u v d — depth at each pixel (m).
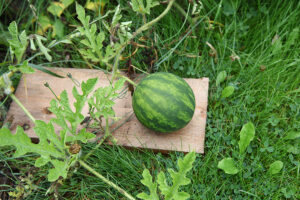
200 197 0.89
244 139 0.92
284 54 1.11
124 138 0.94
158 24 1.14
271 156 0.95
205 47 1.12
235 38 1.15
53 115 0.98
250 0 1.18
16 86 1.08
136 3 0.87
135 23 1.14
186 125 0.92
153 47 1.01
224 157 0.96
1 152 0.96
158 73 0.86
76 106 0.82
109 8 1.16
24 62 0.86
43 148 0.77
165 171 0.95
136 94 0.84
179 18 1.15
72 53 1.16
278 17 1.16
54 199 0.93
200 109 0.97
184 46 1.08
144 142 0.93
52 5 1.12
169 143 0.92
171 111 0.82
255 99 1.05
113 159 0.95
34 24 1.17
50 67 1.06
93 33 0.89
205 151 0.98
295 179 0.92
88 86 0.81
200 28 1.14
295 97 1.04
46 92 1.01
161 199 0.90
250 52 1.14
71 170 0.91
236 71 1.11
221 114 1.02
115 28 0.92
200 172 0.93
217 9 1.15
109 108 0.84
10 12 1.17
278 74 1.04
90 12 1.17
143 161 0.96
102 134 0.95
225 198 0.90
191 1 0.97
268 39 1.13
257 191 0.92
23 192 0.92
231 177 0.93
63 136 0.80
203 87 1.00
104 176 0.95
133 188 0.93
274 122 1.00
